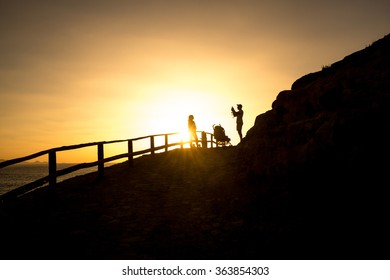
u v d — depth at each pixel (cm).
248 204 744
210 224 664
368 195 564
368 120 611
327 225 567
